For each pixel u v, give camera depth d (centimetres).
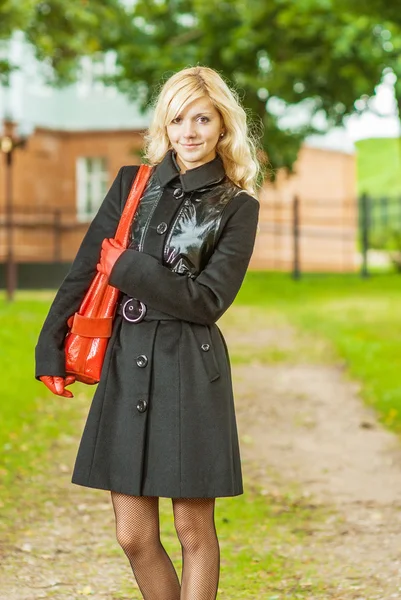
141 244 390
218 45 2105
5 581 521
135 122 3334
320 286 2719
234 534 620
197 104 394
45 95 3331
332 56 1825
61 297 395
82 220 3328
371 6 1688
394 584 524
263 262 3588
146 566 398
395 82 1653
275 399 1112
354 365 1302
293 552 583
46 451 829
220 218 389
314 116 2120
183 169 402
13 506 664
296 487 740
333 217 3791
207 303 380
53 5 1833
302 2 1745
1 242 3156
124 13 2172
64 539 598
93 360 389
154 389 381
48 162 3328
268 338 1648
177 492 376
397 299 2303
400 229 3762
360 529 631
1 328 1510
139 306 387
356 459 834
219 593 508
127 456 379
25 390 1067
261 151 469
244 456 844
